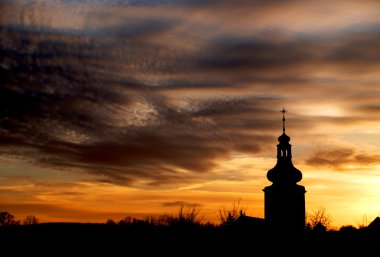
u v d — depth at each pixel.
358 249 108.12
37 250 114.56
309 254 105.75
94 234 119.31
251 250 105.00
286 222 119.19
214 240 107.06
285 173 121.19
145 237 114.44
